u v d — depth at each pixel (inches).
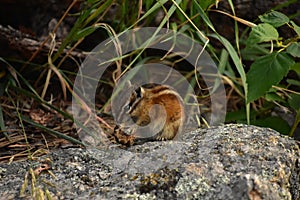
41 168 219.8
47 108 315.6
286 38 321.4
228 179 199.3
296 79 326.6
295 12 321.4
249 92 245.8
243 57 329.4
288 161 214.1
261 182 193.5
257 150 216.7
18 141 274.4
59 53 302.4
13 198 203.2
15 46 315.9
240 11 329.7
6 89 291.9
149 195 198.5
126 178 209.6
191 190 197.8
